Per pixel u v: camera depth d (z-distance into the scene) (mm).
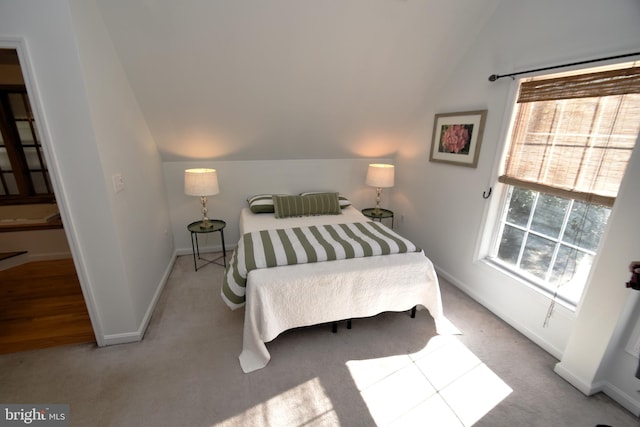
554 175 1904
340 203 3416
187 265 3205
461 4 2174
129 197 2064
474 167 2492
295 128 3068
